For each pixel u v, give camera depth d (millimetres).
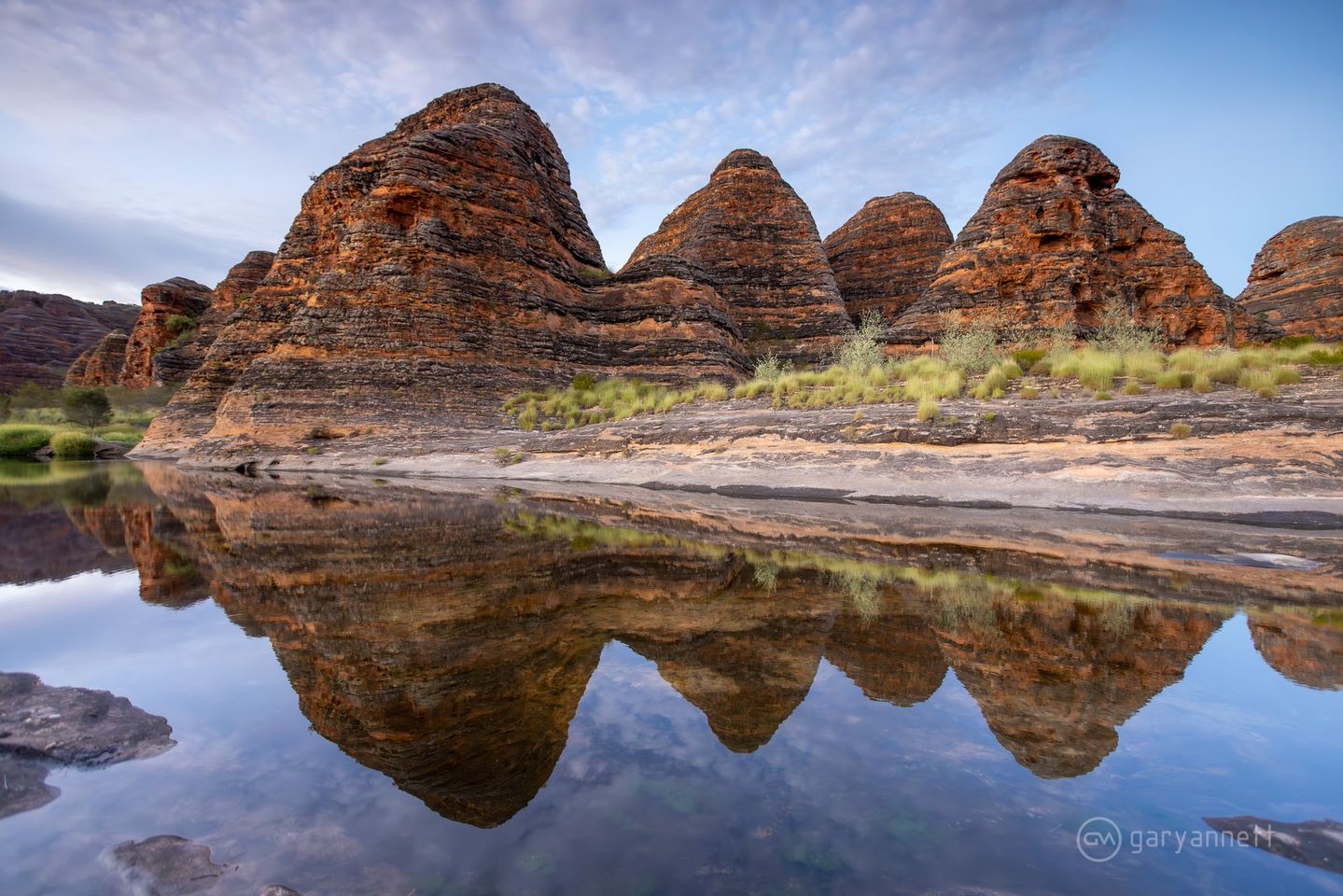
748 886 2578
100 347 93312
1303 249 61156
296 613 6750
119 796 3322
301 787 3418
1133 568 8227
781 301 54562
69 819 3123
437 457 27281
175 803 3266
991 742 3791
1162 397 17891
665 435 22219
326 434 31344
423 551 10039
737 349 46188
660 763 3619
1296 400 16281
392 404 32031
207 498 17891
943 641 5586
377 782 3475
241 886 2594
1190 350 21672
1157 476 13250
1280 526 10891
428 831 3012
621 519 13109
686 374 40312
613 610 6676
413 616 6559
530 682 4828
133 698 4617
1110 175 43844
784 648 5516
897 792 3273
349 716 4297
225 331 46750
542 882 2635
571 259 48031
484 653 5457
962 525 11641
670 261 45219
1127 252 43312
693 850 2828
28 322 121500
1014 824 2986
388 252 35344
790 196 57812
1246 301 62719
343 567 8984
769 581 7859
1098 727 3953
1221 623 5961
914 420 17641
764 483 17250
